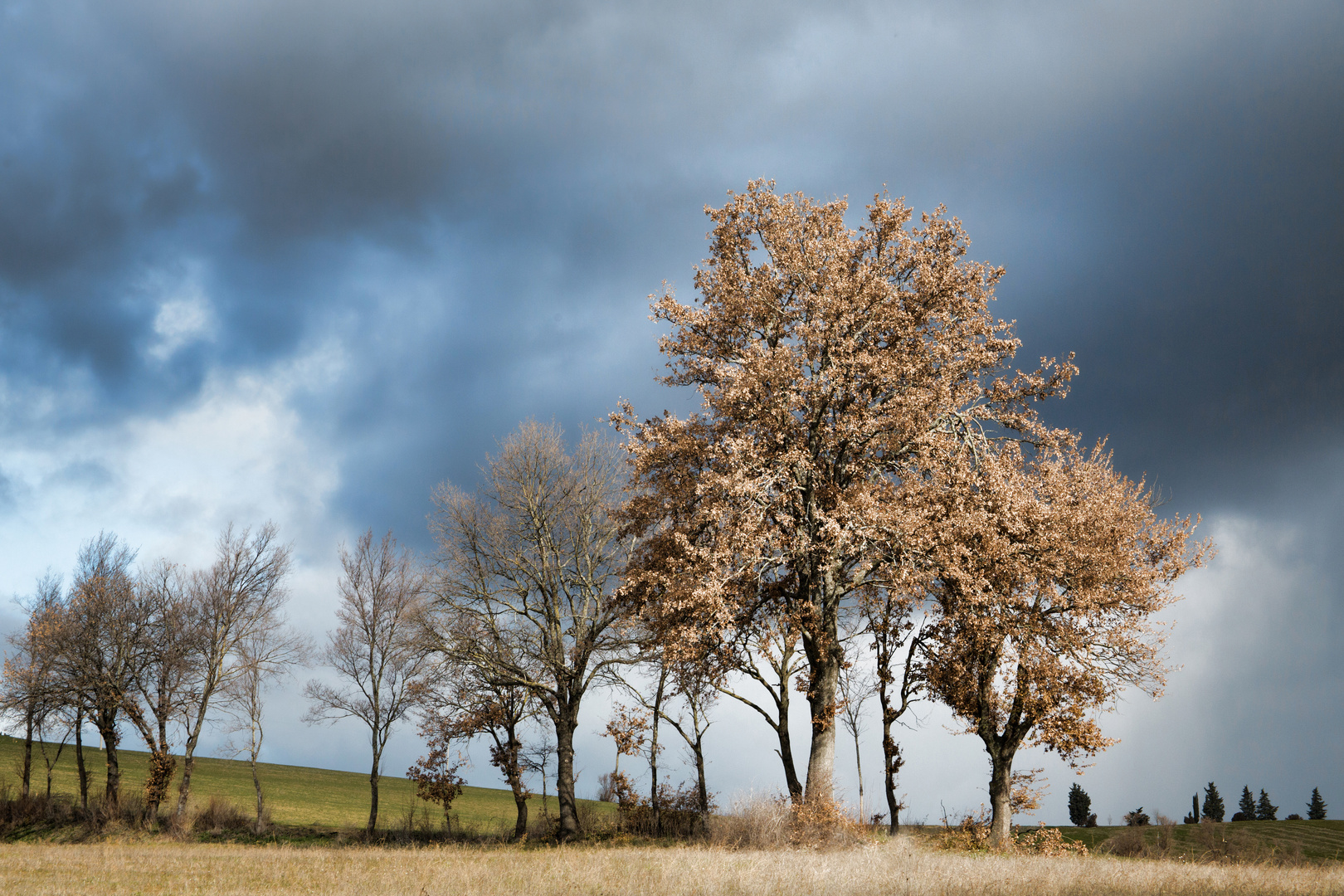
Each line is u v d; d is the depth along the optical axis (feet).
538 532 126.52
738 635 94.63
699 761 119.55
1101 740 87.71
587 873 52.65
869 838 81.41
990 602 86.48
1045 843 87.71
